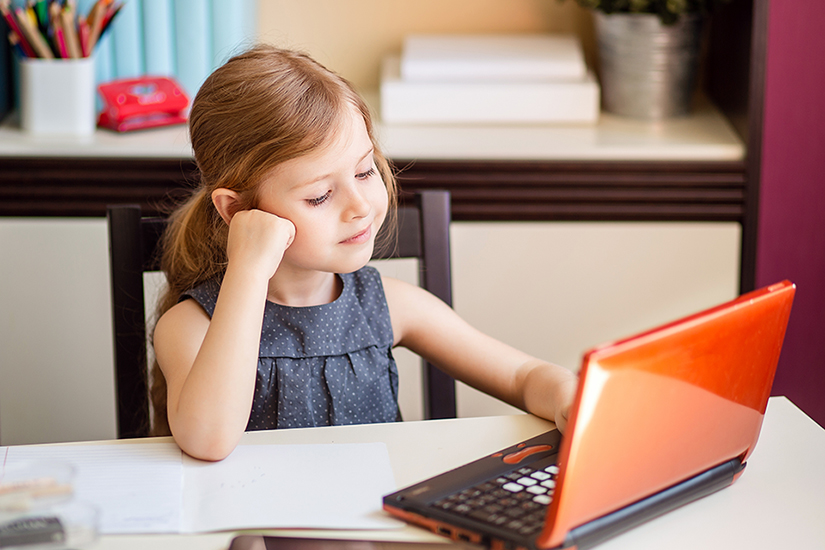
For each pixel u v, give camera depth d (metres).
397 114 1.72
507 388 0.98
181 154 1.59
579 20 1.91
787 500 0.69
